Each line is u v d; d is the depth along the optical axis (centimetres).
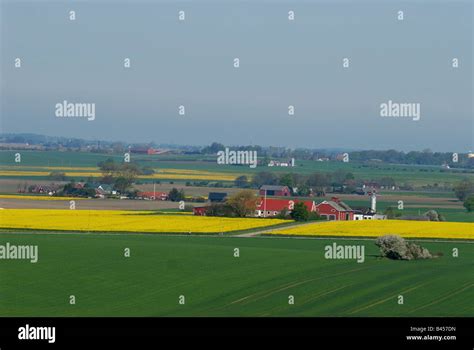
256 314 4284
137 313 4325
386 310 4366
